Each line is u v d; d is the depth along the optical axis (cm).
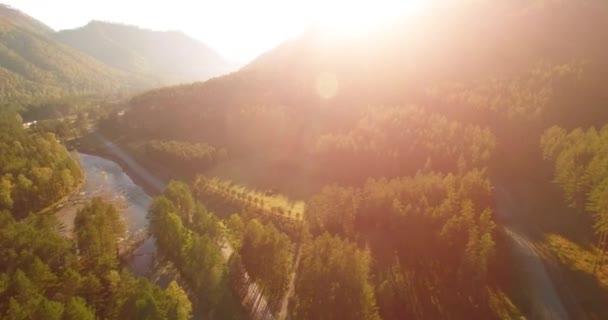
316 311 6525
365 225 9662
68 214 11994
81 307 5712
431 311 7106
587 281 7181
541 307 6819
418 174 10169
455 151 11400
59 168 13450
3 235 7412
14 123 17512
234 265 7875
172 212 9038
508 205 9912
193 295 7744
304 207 11450
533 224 9156
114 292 6775
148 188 14312
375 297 7219
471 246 7325
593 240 8219
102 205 9581
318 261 7006
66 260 7306
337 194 9844
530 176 11175
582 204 8706
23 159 12706
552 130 11400
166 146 15925
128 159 17062
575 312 6662
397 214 8994
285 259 7969
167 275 8594
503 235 8588
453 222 8000
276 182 13638
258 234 8375
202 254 7406
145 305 5766
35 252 7269
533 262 7850
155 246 10006
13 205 11306
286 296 7731
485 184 9294
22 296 5994
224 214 11731
